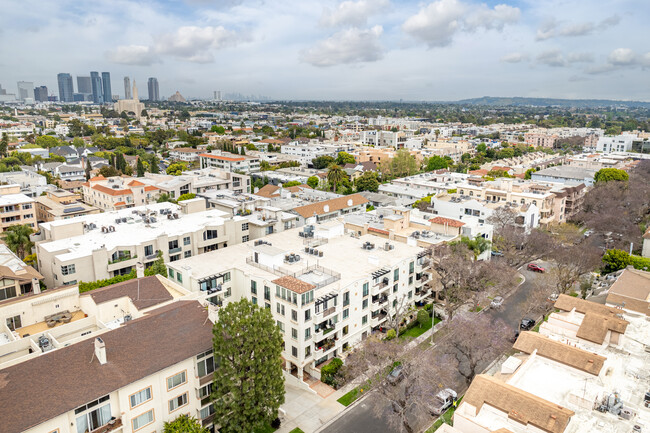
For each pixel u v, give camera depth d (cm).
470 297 8075
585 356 4600
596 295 8181
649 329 5550
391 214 10181
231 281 7069
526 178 18075
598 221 12256
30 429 3669
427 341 7219
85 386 4084
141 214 10006
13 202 11375
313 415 5519
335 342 6488
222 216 10231
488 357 6150
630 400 4106
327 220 11231
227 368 4709
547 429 3553
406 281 7825
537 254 10856
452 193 14650
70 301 5894
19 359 4353
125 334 4688
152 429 4559
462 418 3756
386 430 5262
